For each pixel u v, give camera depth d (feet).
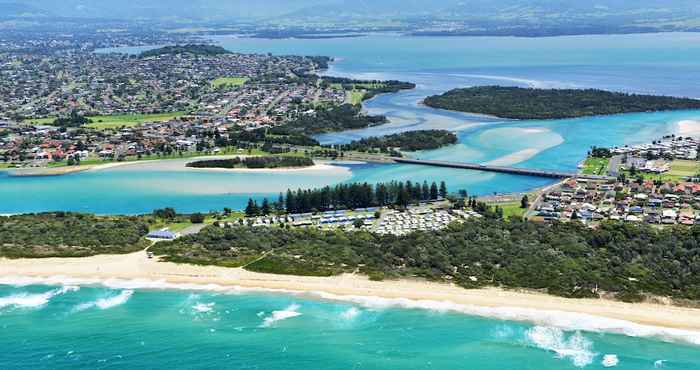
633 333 584.81
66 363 556.92
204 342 585.63
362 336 591.78
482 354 560.61
